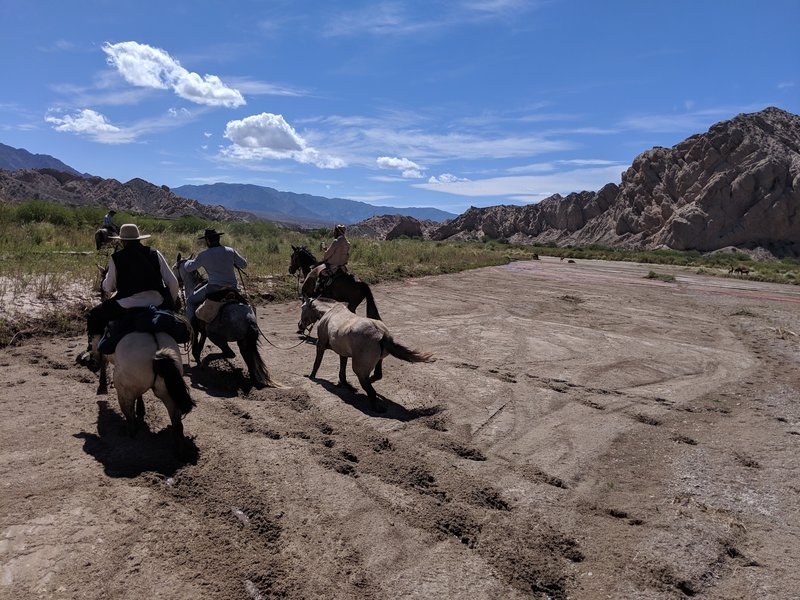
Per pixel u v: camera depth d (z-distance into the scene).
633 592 3.77
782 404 8.16
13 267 11.82
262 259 18.12
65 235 18.33
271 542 4.03
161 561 3.71
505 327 12.91
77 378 7.19
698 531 4.51
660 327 14.20
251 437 5.69
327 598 3.50
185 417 6.12
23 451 5.08
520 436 6.38
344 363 7.51
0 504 4.20
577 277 27.80
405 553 4.02
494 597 3.63
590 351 10.95
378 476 5.10
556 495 5.04
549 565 3.99
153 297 5.57
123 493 4.46
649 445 6.36
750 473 5.73
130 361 4.93
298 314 12.69
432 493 4.91
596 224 109.69
